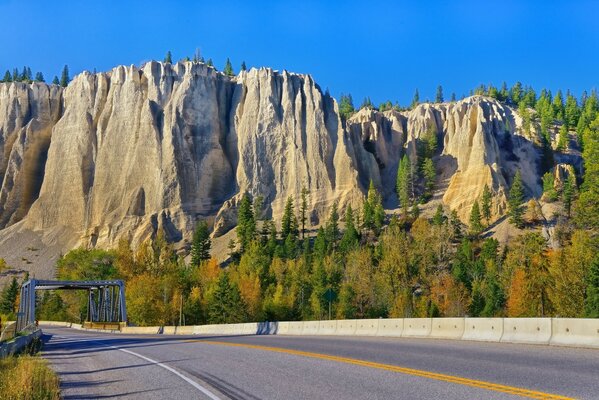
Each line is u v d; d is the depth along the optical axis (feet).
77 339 140.05
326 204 562.66
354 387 40.14
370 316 301.02
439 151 651.25
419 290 328.08
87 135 610.65
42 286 290.56
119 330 258.78
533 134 639.35
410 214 546.67
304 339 97.09
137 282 341.21
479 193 558.15
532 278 252.83
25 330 113.19
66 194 591.78
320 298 315.37
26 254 547.49
